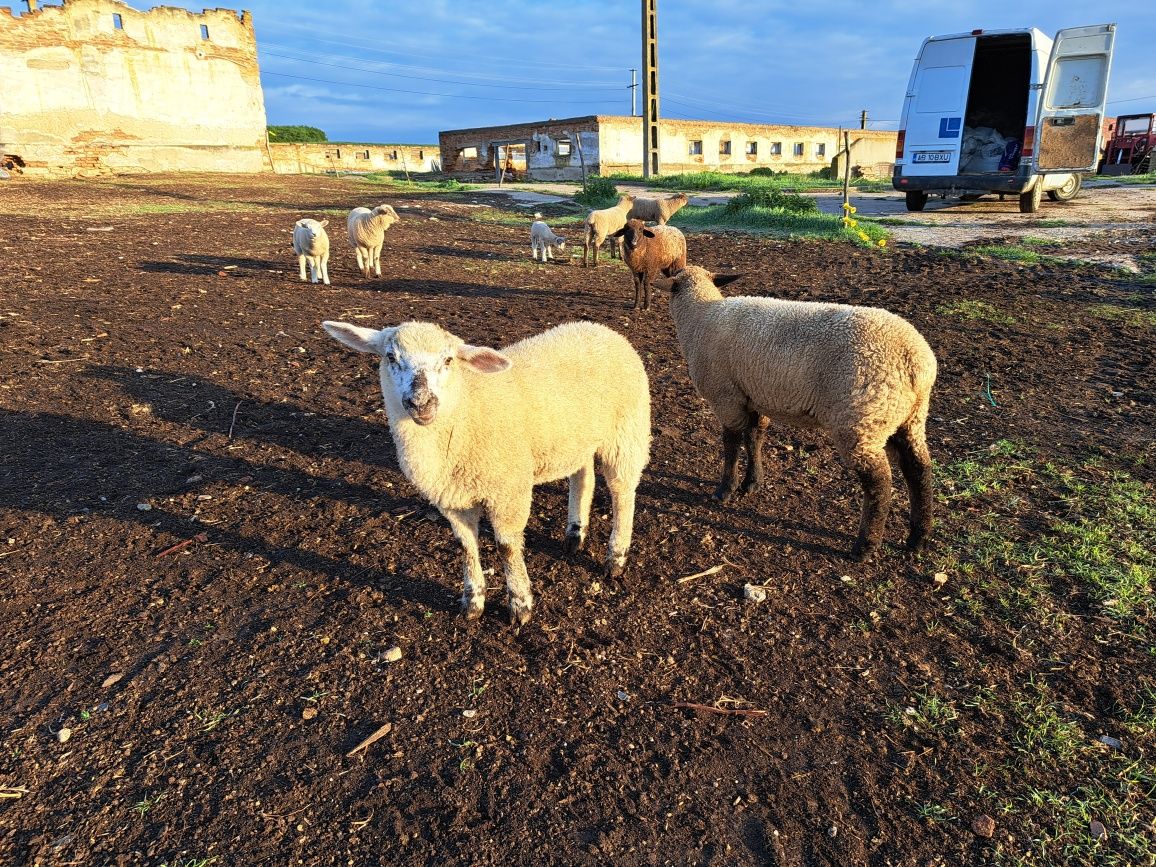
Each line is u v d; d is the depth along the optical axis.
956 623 3.61
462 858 2.47
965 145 19.09
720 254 14.33
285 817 2.62
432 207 22.92
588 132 40.19
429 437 3.32
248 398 6.45
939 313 9.13
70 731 2.97
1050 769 2.79
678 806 2.67
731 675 3.32
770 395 4.31
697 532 4.54
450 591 3.94
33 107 30.59
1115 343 7.76
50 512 4.56
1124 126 33.97
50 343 7.32
